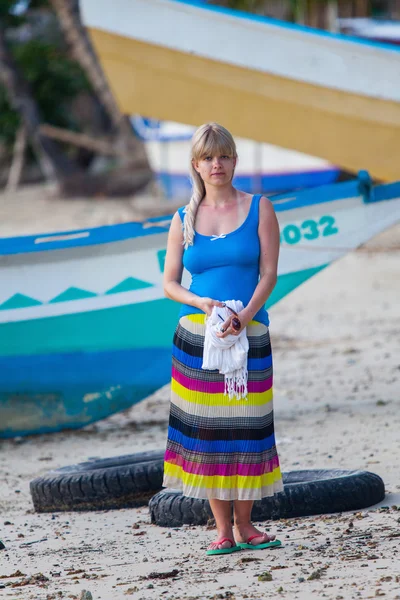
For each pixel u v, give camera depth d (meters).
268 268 12.58
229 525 13.14
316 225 22.98
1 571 13.34
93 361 23.88
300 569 11.78
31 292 23.25
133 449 21.78
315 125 38.16
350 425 21.75
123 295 23.42
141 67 38.25
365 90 36.41
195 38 37.12
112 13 37.34
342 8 96.50
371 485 15.16
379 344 32.28
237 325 12.13
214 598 10.83
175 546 13.91
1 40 105.12
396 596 10.18
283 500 14.81
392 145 37.56
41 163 117.19
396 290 44.31
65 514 17.06
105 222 76.00
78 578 12.52
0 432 24.08
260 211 12.70
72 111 129.25
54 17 124.88
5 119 110.81
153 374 24.22
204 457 12.44
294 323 38.28
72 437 23.81
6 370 23.73
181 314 12.77
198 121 39.28
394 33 69.44
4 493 18.80
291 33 36.44
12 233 72.75
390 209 22.92
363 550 12.39
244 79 37.47
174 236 13.05
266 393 12.55
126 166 101.06
